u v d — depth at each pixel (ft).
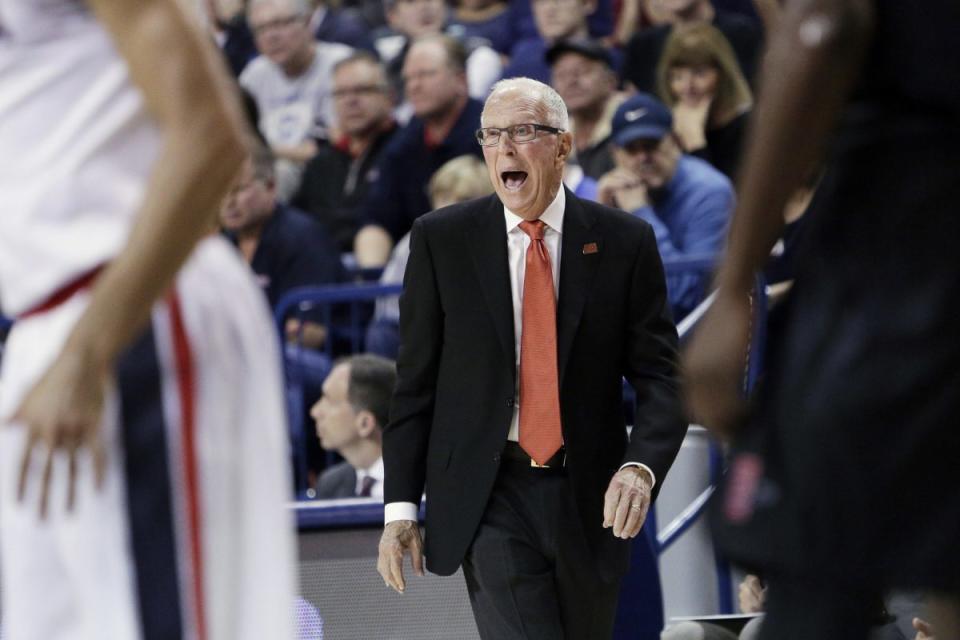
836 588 22.12
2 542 24.00
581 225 48.01
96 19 24.06
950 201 22.03
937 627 23.98
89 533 23.77
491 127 47.29
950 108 22.18
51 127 24.12
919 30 22.03
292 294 81.15
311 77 110.01
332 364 82.69
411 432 48.60
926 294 21.94
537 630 46.60
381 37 121.90
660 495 69.87
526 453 47.19
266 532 25.20
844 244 22.58
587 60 89.71
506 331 47.21
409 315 48.55
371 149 100.89
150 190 22.49
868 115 22.58
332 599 57.47
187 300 24.68
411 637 57.11
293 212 89.66
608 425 47.85
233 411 25.03
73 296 24.02
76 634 23.93
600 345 47.57
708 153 87.25
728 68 87.15
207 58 22.85
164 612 23.89
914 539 21.75
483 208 48.44
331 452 80.84
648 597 56.59
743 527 22.57
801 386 22.41
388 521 48.32
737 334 22.63
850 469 21.89
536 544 47.14
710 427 23.48
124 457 23.95
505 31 117.60
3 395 24.11
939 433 21.77
